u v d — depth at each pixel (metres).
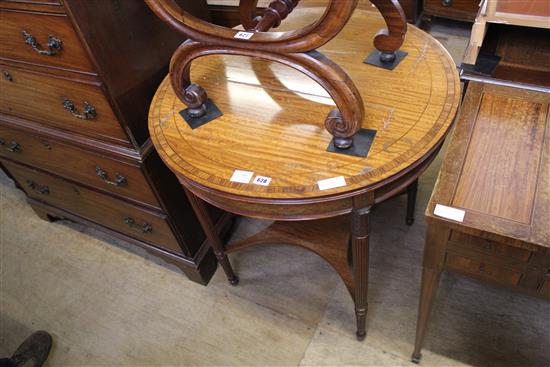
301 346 1.19
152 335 1.28
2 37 0.92
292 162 0.76
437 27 1.93
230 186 0.75
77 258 1.53
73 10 0.76
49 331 1.34
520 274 0.70
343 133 0.73
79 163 1.18
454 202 0.67
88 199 1.34
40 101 1.05
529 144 0.74
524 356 1.08
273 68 0.98
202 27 0.73
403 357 1.12
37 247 1.60
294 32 0.66
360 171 0.72
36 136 1.19
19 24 0.85
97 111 0.96
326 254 1.13
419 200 1.46
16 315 1.41
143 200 1.16
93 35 0.82
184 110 0.91
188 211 1.24
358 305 1.05
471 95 0.84
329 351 1.16
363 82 0.88
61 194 1.42
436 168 1.53
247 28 1.01
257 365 1.17
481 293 1.21
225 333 1.25
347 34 1.03
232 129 0.85
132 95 0.96
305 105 0.87
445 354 1.10
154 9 0.74
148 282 1.42
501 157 0.72
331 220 1.20
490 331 1.13
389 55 0.91
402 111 0.81
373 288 1.26
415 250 1.34
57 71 0.91
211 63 1.03
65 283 1.46
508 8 0.81
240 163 0.78
